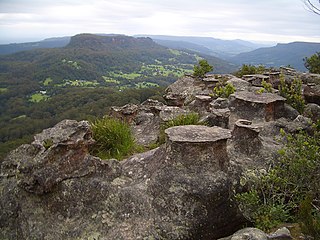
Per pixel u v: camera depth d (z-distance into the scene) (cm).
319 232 365
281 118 840
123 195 474
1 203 469
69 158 478
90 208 461
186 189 469
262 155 602
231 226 485
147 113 1113
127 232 430
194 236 447
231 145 629
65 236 428
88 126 528
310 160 477
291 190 508
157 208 464
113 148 741
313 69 1942
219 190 478
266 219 454
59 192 460
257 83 1318
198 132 550
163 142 812
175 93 1416
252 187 518
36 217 444
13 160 502
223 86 1272
